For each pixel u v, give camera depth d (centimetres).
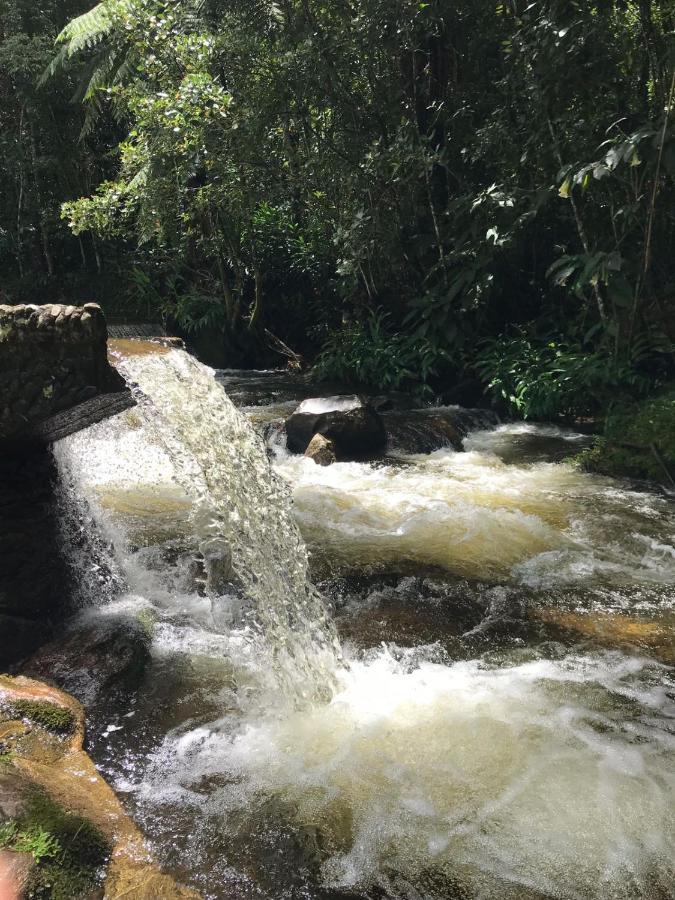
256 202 959
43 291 1441
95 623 315
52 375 255
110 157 1390
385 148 880
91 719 258
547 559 417
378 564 408
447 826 213
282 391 878
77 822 193
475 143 827
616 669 302
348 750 249
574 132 738
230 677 292
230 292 1148
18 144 1374
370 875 196
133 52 970
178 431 304
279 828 212
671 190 728
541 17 730
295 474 596
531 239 898
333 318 1132
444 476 594
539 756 244
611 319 743
